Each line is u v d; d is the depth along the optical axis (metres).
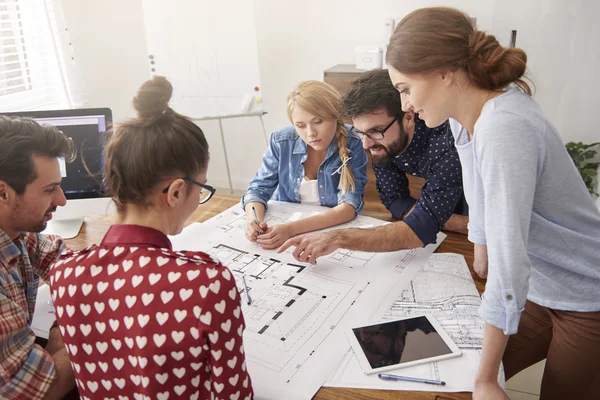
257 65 3.03
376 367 0.88
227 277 0.68
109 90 3.45
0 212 0.90
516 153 0.76
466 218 1.42
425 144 1.38
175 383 0.69
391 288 1.12
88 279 0.69
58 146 0.93
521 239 0.76
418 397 0.83
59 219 1.56
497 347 0.80
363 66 3.02
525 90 0.86
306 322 1.02
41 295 1.18
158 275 0.67
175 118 0.71
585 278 0.94
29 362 0.85
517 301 0.77
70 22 3.16
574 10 2.66
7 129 0.88
